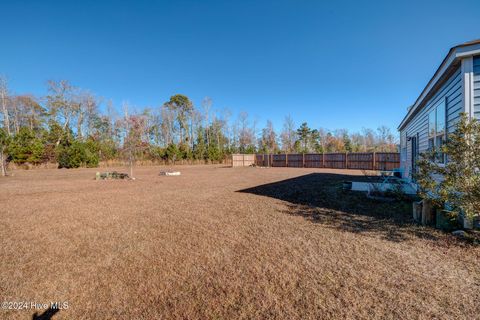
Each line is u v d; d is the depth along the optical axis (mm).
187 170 20094
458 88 4180
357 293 2096
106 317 1863
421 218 4219
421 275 2393
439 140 5387
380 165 18516
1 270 2699
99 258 3000
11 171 18547
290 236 3650
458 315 1780
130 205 6176
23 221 4754
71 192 8430
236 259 2881
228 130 39562
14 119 28125
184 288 2264
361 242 3328
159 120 36156
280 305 1960
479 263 2625
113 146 27234
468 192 3229
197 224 4410
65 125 27703
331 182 10328
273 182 10758
